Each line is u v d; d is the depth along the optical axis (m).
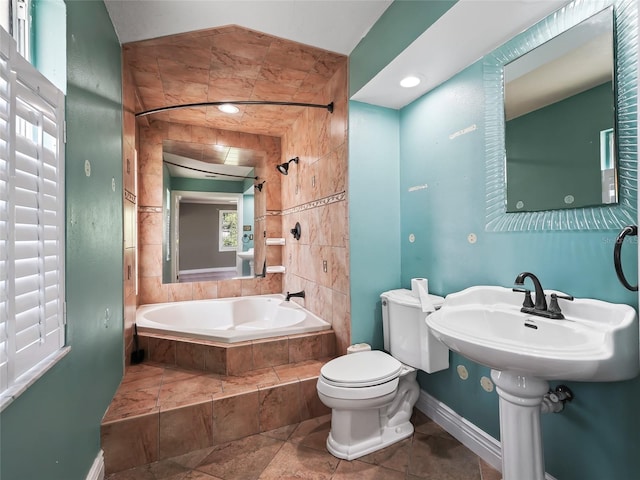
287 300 2.94
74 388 1.18
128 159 2.12
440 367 1.76
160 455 1.60
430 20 1.38
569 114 1.24
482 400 1.64
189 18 1.68
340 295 2.22
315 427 1.88
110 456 1.51
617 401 1.11
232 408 1.76
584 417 1.20
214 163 3.67
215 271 3.61
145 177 3.03
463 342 1.07
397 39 1.59
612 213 1.12
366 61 1.85
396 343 1.90
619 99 1.09
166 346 2.21
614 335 0.92
